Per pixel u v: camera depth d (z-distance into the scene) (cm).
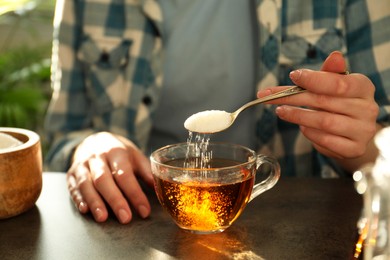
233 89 86
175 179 47
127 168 57
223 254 45
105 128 89
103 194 54
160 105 89
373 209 41
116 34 88
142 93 87
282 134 86
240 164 49
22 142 56
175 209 47
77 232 49
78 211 54
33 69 150
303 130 58
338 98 54
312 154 85
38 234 49
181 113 89
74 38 89
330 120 55
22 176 51
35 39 169
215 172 46
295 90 53
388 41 78
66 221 51
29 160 52
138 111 87
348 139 57
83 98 91
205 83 87
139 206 52
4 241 48
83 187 55
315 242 47
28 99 143
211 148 52
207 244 47
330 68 54
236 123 87
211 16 86
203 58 86
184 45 86
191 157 52
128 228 50
